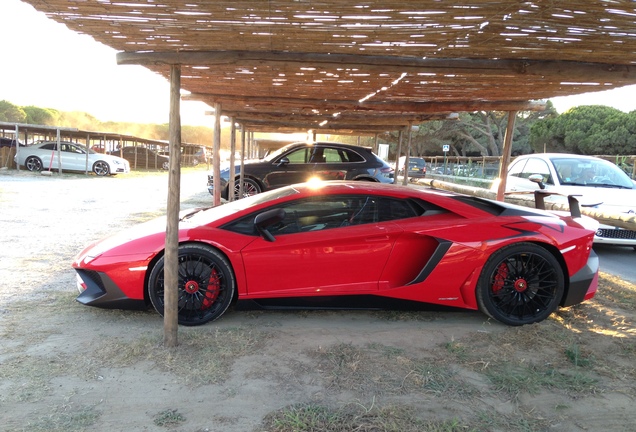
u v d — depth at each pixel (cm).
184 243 357
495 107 615
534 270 372
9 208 950
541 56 329
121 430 224
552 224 380
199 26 264
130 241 364
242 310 382
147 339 326
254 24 261
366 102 653
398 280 373
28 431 221
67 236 688
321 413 239
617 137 2983
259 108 813
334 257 364
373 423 231
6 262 535
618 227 605
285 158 1109
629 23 249
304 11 237
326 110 725
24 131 2472
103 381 270
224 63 320
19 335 333
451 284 365
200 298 358
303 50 323
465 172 2000
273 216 343
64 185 1551
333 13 239
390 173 1123
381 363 299
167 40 293
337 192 385
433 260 362
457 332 356
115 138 2870
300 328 360
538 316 373
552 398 261
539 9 232
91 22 259
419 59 342
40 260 547
